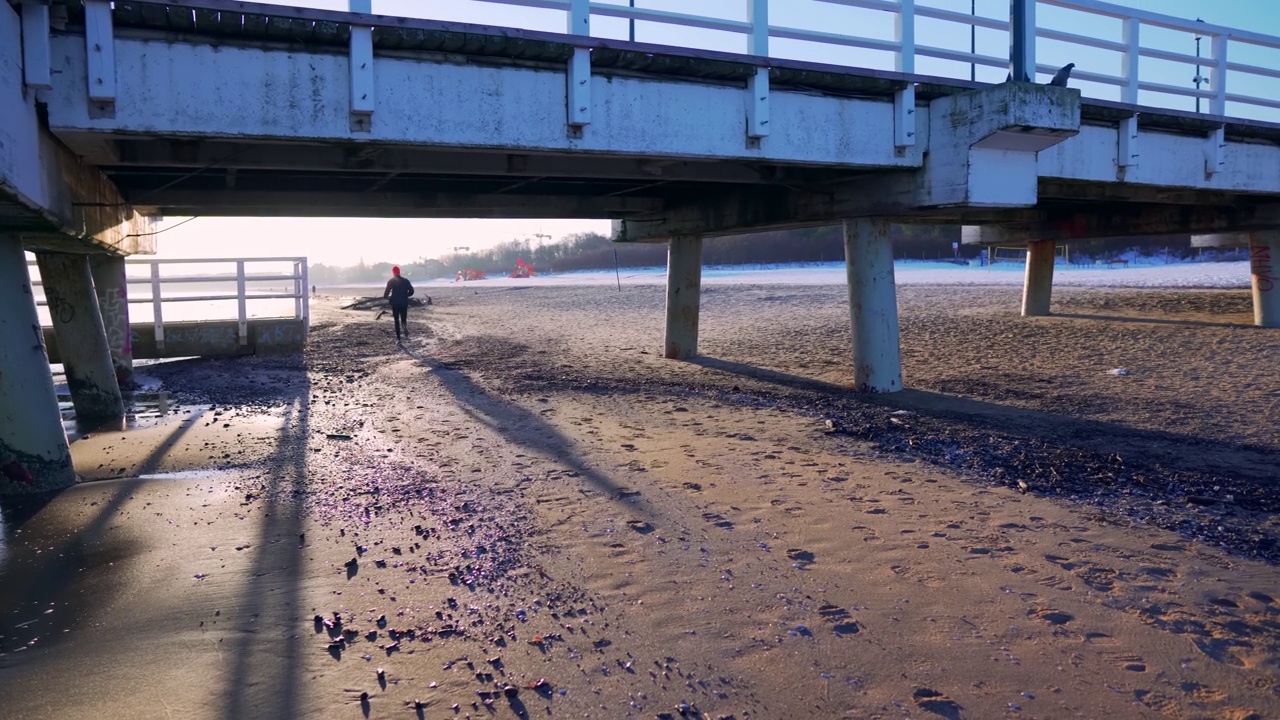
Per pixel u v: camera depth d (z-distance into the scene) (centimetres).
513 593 483
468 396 1192
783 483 697
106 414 1067
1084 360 1373
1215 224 1747
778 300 2631
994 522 590
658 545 556
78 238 841
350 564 530
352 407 1131
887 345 1171
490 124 782
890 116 1016
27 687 383
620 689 379
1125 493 657
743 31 902
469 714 359
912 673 388
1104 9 1145
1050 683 377
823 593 476
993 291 2641
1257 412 949
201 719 355
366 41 713
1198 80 1282
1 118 519
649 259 7981
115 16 649
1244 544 542
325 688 380
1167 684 374
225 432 969
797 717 355
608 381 1312
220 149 880
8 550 569
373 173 1097
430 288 5334
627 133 850
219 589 494
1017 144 1012
